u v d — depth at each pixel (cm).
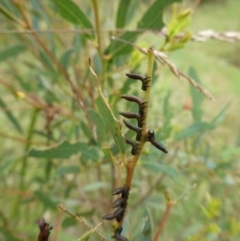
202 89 23
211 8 125
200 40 27
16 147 52
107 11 43
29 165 48
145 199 39
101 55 28
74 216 18
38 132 39
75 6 26
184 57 84
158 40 56
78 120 36
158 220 44
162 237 43
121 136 17
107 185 38
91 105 35
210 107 68
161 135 31
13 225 42
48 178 40
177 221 44
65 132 39
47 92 40
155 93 42
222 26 115
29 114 57
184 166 38
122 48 28
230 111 66
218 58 92
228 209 43
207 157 37
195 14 121
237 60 94
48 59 39
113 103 27
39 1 38
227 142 55
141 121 17
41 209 43
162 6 26
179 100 50
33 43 39
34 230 37
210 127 34
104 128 25
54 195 41
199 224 39
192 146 37
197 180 41
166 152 17
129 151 29
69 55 35
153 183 42
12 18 32
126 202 18
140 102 16
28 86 42
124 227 21
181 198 23
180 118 42
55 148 27
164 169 29
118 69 30
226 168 37
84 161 31
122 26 29
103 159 30
